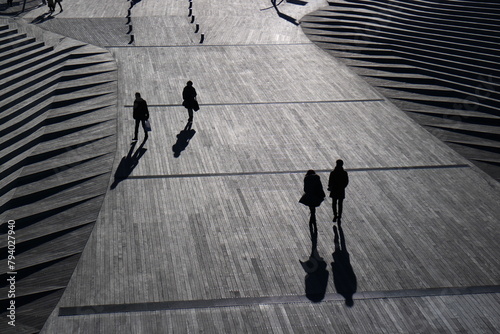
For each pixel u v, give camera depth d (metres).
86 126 21.38
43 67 25.91
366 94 24.78
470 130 21.69
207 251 14.96
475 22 29.36
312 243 15.34
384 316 12.98
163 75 26.11
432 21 30.28
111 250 14.95
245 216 16.44
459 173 19.03
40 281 13.95
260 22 33.78
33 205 16.86
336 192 15.77
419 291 13.74
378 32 30.47
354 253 14.98
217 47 29.83
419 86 25.31
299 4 36.62
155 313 12.93
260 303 13.29
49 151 19.50
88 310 13.00
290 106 23.48
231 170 18.75
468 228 16.14
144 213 16.48
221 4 37.62
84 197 17.19
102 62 27.20
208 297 13.42
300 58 28.58
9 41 28.08
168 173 18.50
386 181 18.38
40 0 36.97
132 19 33.88
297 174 18.59
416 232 15.91
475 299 13.53
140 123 21.59
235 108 23.16
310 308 13.16
